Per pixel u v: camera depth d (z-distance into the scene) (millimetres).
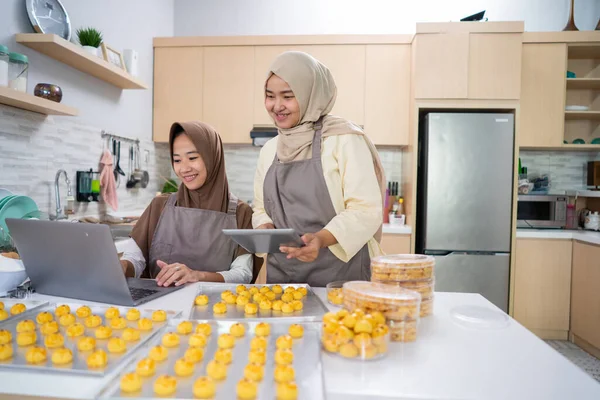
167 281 1243
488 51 3082
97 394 579
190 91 3539
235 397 580
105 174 2666
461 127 3055
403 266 979
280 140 1463
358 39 3371
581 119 3561
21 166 1984
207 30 3859
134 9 3143
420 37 3119
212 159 1555
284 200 1446
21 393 599
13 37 1940
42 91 1959
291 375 623
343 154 1358
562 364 724
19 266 1209
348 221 1230
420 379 660
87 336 811
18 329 809
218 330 847
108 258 991
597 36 3154
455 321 966
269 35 3461
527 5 3588
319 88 1385
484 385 642
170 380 589
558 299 3127
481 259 3068
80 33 2350
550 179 3627
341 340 745
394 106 3377
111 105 2838
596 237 2811
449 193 3068
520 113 3246
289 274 1465
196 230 1549
